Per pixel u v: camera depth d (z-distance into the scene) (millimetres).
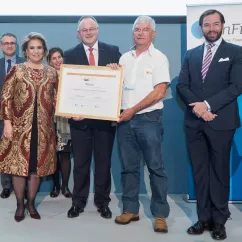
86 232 2707
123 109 2820
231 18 3197
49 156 2912
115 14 3609
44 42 2865
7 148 2848
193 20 3234
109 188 3072
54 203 3438
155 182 2729
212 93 2594
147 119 2701
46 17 3646
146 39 2691
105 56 2936
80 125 2918
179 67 3641
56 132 3443
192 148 2699
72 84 2854
